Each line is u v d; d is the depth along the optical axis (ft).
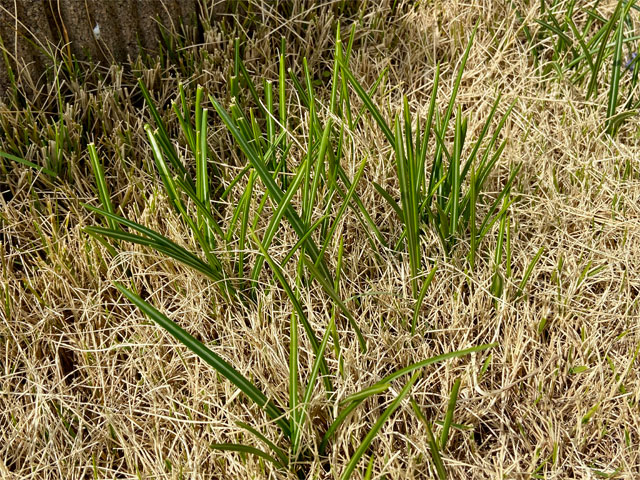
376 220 2.18
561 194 2.30
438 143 2.02
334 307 1.81
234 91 2.25
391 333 1.94
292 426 1.63
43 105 2.40
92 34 2.41
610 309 1.98
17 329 1.96
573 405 1.79
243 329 1.85
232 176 2.28
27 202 2.15
